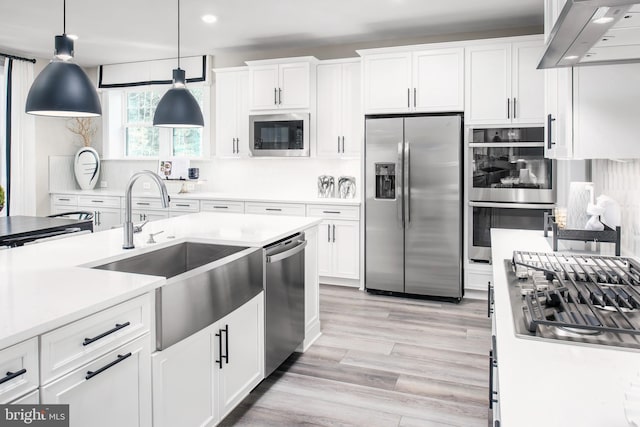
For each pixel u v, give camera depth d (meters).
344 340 3.37
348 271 4.79
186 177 5.87
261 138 5.17
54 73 2.27
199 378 2.00
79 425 1.40
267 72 5.11
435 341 3.35
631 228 2.23
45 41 5.11
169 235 2.67
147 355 1.69
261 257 2.54
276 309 2.71
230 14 4.20
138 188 6.32
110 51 5.55
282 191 5.64
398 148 4.39
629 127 1.94
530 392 0.91
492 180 4.24
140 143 6.41
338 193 5.31
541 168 4.09
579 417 0.81
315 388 2.65
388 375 2.81
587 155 1.98
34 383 1.26
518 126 4.14
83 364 1.41
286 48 5.41
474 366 2.93
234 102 5.44
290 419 2.33
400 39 4.98
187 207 5.48
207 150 5.89
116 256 2.14
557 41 1.36
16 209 5.68
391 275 4.53
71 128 6.40
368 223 4.60
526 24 4.48
